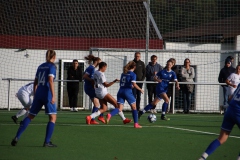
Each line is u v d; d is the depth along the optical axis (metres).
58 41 64.31
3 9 67.06
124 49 60.78
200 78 66.94
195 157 25.56
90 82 41.22
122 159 24.30
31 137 31.52
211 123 45.53
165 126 41.16
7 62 63.59
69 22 67.12
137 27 67.62
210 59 67.12
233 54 67.62
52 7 68.19
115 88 64.19
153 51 59.44
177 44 67.75
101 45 64.62
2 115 48.66
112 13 68.56
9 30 65.56
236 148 29.31
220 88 66.50
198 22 81.88
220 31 70.88
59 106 63.53
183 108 59.56
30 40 64.00
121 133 34.97
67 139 31.11
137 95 55.94
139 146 28.89
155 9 83.31
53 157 24.33
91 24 67.31
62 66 64.12
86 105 64.19
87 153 25.84
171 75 47.22
